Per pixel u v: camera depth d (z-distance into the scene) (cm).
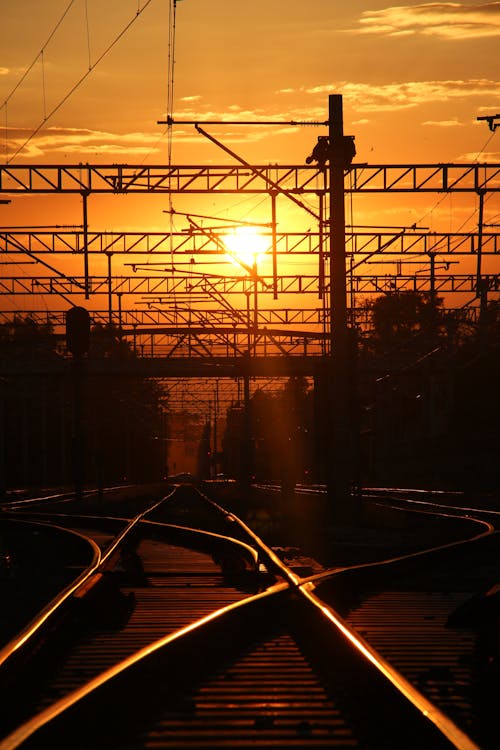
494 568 6956
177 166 14012
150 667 3152
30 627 3616
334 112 12506
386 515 13438
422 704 2606
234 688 3119
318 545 8738
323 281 14950
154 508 13750
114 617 4350
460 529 10288
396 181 14088
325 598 5041
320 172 14300
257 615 4369
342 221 12438
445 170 14138
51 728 2402
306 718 2758
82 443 15025
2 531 11431
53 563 7975
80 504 14988
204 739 2541
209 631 3794
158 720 2734
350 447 12131
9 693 2948
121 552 7025
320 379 14488
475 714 2853
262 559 6531
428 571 6756
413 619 4591
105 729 2625
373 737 2548
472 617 4356
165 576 6372
